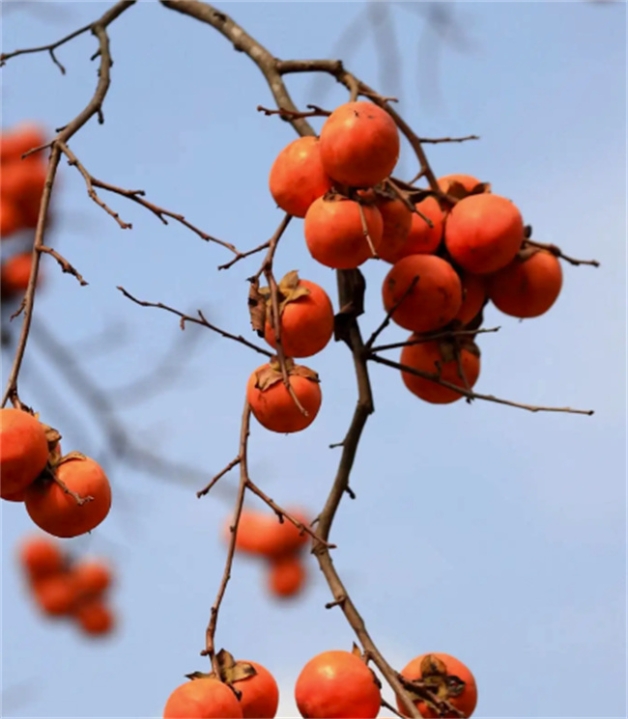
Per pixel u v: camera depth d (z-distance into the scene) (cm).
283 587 361
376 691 312
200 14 346
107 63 339
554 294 335
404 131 332
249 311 320
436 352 331
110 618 382
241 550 362
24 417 309
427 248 331
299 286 321
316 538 317
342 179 318
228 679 312
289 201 320
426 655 321
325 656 313
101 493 311
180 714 308
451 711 318
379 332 324
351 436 322
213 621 313
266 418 319
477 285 333
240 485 317
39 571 382
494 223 329
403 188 332
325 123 319
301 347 320
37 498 310
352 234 317
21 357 311
